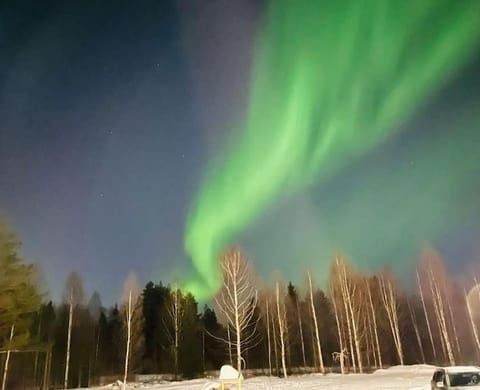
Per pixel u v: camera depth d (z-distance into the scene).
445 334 39.72
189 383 34.81
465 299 46.97
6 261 26.70
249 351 53.41
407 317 55.44
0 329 28.38
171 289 50.06
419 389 20.66
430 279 46.28
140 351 49.00
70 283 41.12
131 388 32.53
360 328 47.16
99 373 52.19
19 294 27.19
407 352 53.69
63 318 47.81
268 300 50.25
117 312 58.34
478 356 43.00
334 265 45.59
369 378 28.77
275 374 45.25
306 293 56.62
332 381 27.78
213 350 54.62
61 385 45.97
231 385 26.12
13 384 43.34
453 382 13.45
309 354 55.34
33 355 44.97
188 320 49.62
